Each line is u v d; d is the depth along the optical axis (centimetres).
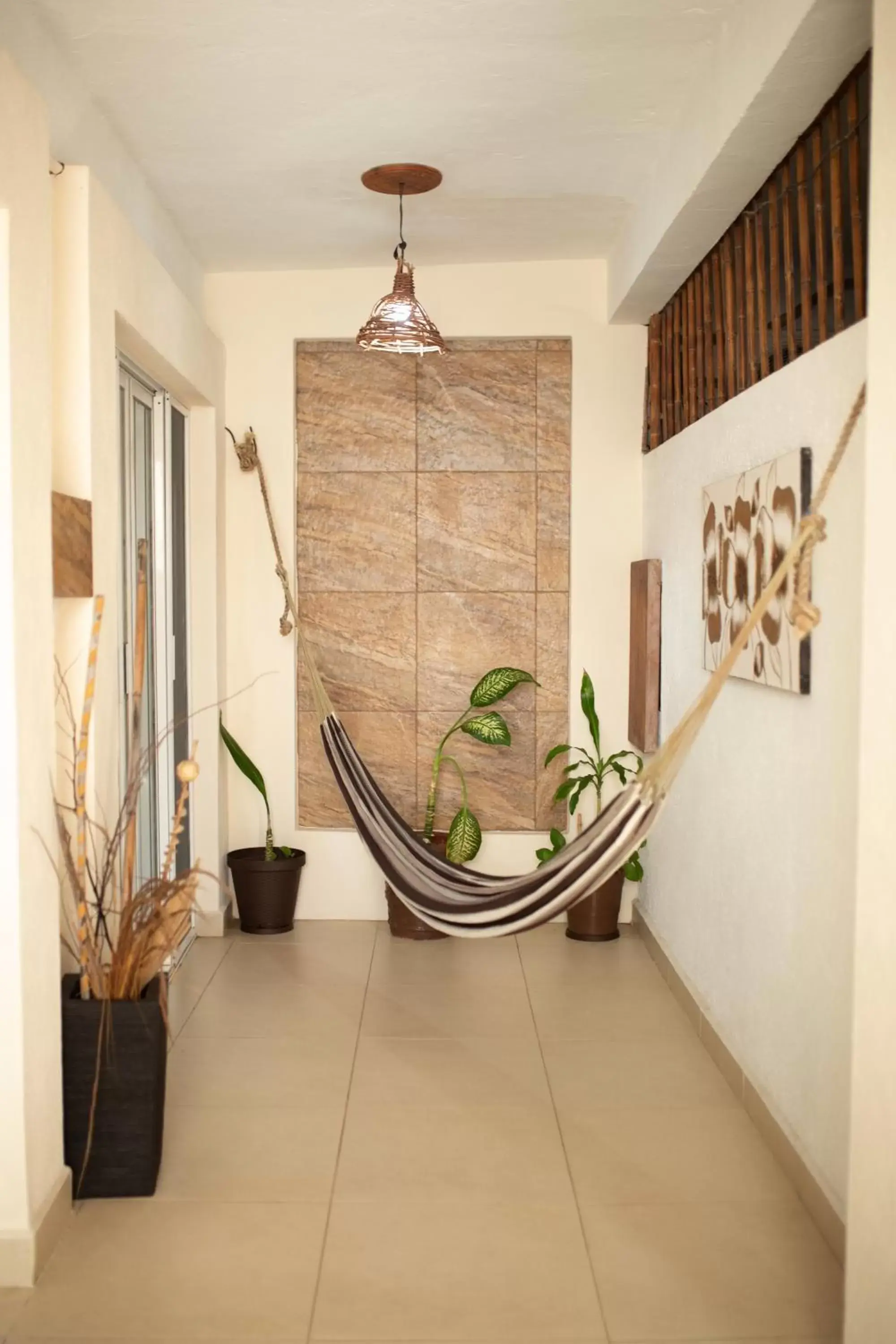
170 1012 415
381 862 402
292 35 310
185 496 498
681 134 358
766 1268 255
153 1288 247
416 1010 418
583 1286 248
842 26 247
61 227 301
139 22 302
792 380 306
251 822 534
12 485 242
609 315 510
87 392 301
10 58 239
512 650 533
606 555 526
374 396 530
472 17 302
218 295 524
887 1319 209
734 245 381
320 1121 328
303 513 534
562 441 529
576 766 509
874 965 210
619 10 299
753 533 330
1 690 243
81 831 279
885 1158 209
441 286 522
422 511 532
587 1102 340
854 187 272
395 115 361
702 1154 308
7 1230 248
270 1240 266
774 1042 314
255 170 404
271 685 532
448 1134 320
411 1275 252
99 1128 283
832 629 269
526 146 387
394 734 536
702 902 399
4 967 246
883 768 209
